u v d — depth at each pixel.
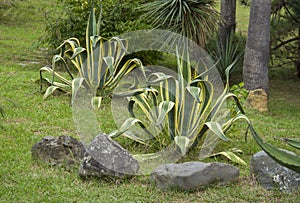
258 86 8.91
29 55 11.40
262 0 8.84
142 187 4.53
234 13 10.89
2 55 11.20
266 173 4.66
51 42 10.17
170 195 4.37
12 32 14.02
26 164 4.95
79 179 4.65
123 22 9.82
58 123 6.46
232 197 4.40
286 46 12.05
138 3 10.09
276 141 6.41
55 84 7.84
